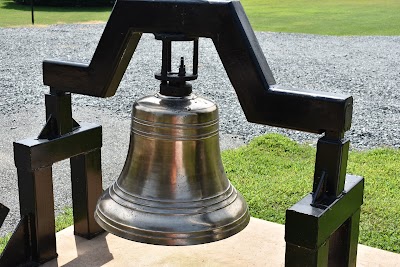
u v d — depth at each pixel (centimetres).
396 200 386
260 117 167
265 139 539
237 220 176
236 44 161
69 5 2311
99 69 193
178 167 173
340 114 156
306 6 2236
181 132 169
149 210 171
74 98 738
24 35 1349
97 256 254
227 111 680
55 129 233
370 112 685
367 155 504
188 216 170
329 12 1983
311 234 159
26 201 238
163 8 167
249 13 1989
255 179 430
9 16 1869
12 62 1000
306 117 161
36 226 239
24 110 675
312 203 165
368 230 340
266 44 1248
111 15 179
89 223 265
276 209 372
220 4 160
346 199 174
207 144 176
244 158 486
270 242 268
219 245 265
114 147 536
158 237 167
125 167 185
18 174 236
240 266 247
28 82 841
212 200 175
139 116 174
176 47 1183
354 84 847
